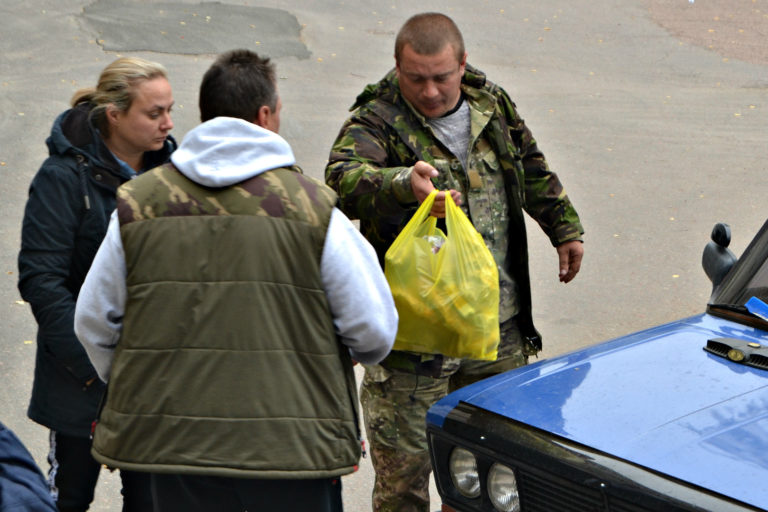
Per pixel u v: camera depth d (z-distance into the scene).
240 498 4.48
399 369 5.94
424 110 6.04
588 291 11.84
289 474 4.29
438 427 4.79
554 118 19.22
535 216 6.81
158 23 22.36
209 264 4.34
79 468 5.66
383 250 6.08
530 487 4.36
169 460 4.31
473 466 4.68
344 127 6.09
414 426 6.07
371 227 6.05
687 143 18.06
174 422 4.30
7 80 18.47
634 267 12.58
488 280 5.62
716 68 23.34
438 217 5.64
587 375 4.85
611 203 14.96
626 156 17.22
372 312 4.50
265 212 4.37
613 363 4.94
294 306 4.38
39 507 3.12
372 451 6.23
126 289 4.45
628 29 25.98
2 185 14.08
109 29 21.69
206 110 4.61
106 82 5.45
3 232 12.54
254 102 4.54
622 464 4.03
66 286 5.46
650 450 4.07
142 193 4.43
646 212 14.62
